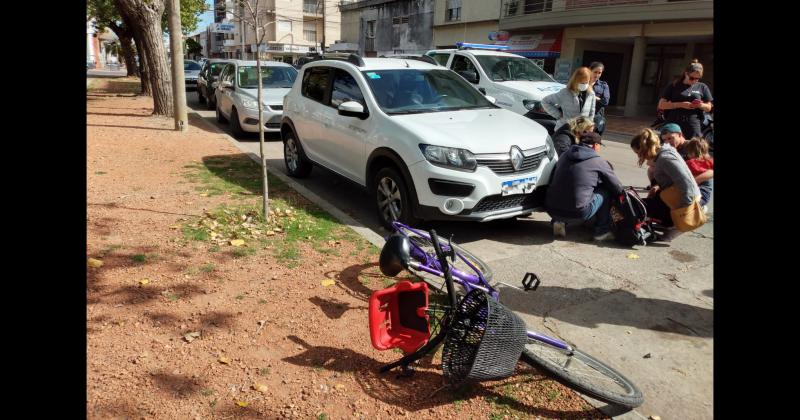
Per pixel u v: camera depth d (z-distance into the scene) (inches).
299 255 183.9
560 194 207.2
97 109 588.4
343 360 125.5
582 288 172.1
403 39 1300.4
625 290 171.0
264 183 213.3
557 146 263.6
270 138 459.8
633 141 208.8
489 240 216.1
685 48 861.2
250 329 136.3
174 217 216.5
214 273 166.6
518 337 103.3
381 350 119.3
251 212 223.1
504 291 168.6
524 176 204.4
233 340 131.2
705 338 142.8
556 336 143.3
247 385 114.7
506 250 205.5
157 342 128.3
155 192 254.5
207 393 111.3
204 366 120.3
